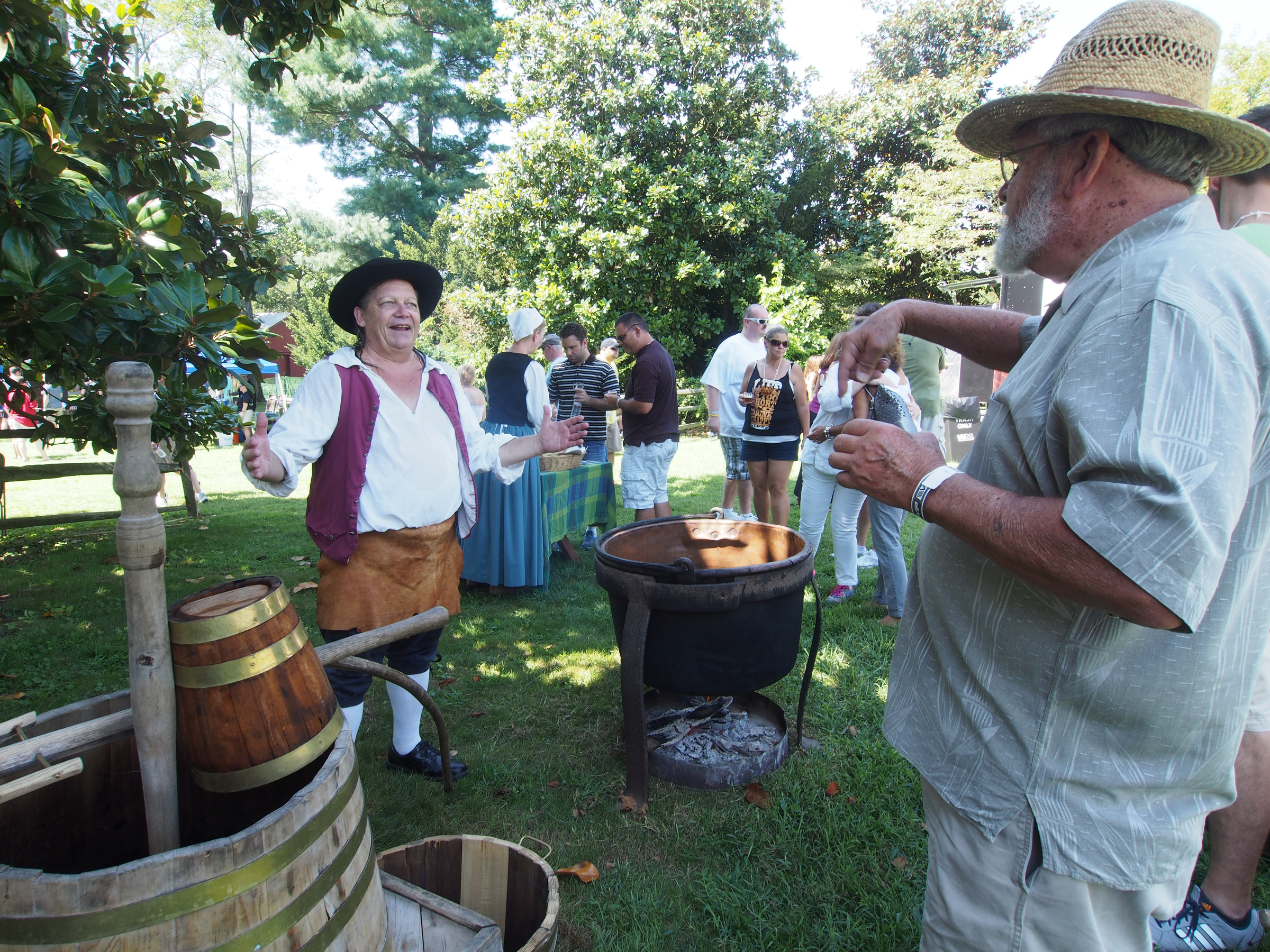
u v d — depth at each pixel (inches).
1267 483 37.8
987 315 66.2
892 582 159.0
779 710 118.3
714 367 228.4
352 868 47.9
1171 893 43.7
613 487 240.2
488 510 186.7
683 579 94.1
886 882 85.6
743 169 605.9
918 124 749.3
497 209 594.2
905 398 176.9
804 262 667.4
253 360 88.3
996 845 44.7
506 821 97.7
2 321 72.7
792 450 204.5
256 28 116.4
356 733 115.8
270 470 80.3
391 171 1069.1
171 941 38.7
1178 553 33.2
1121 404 35.4
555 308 580.4
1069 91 42.8
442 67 998.4
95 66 112.6
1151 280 36.8
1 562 230.7
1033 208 45.1
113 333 77.2
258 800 57.7
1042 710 42.3
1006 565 39.6
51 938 37.2
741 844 92.7
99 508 322.3
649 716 121.5
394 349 93.9
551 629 166.7
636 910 82.1
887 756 110.1
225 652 48.3
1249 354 34.7
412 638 101.6
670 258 601.9
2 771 44.1
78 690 136.8
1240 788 69.9
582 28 603.2
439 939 61.0
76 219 75.2
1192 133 40.4
